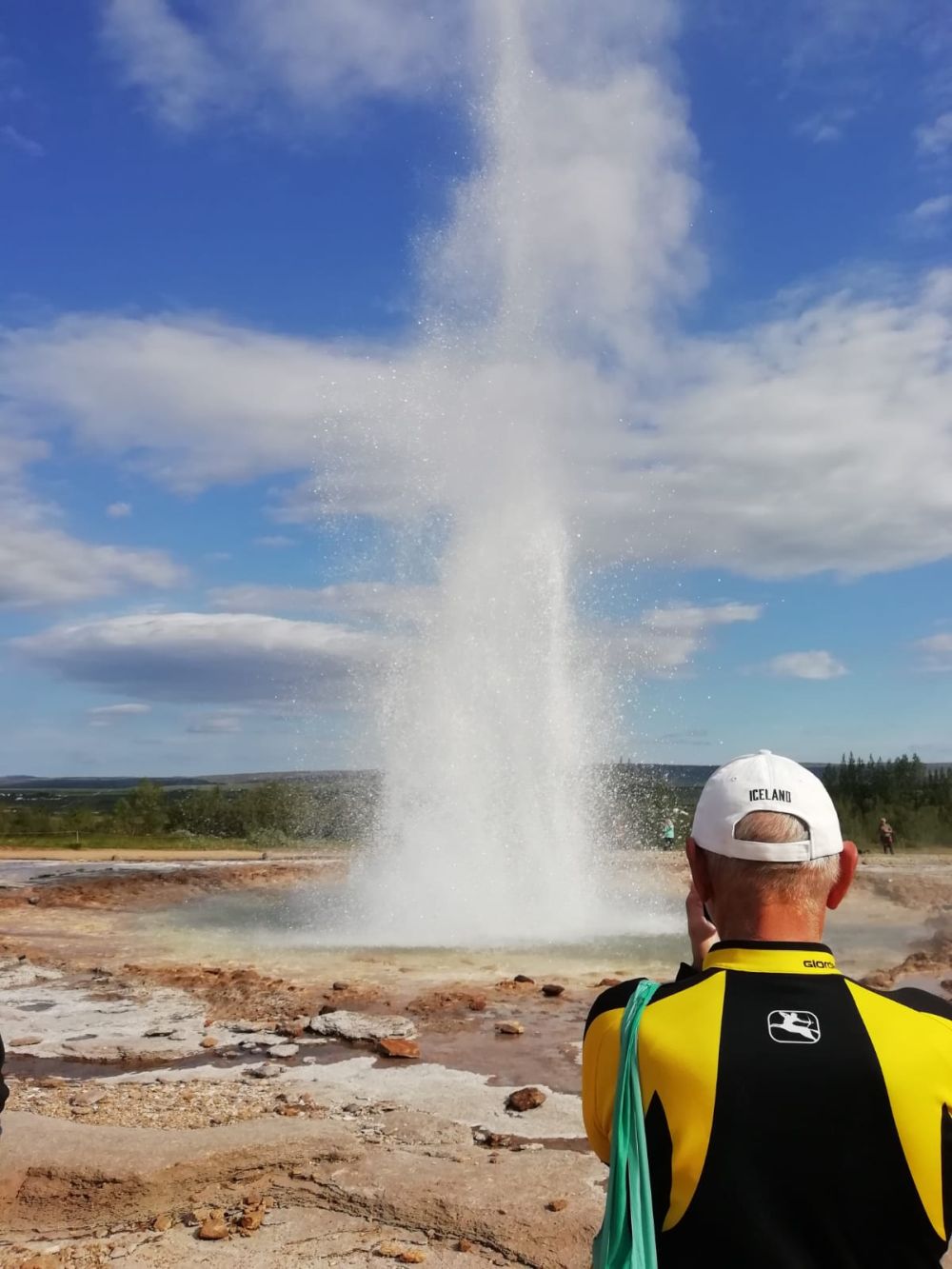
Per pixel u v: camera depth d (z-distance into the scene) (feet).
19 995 34.76
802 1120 6.10
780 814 6.87
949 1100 6.23
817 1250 5.98
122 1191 17.30
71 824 127.85
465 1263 15.12
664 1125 6.29
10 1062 26.58
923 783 124.98
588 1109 6.97
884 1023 6.40
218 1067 25.80
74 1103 22.76
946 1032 6.50
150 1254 15.61
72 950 43.88
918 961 36.37
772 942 6.70
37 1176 17.60
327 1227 16.31
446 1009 31.19
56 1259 15.46
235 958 41.37
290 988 34.42
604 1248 6.26
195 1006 32.68
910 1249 6.04
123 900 62.08
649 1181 6.23
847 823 111.75
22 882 70.59
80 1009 32.50
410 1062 25.84
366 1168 17.92
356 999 32.76
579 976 36.70
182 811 128.16
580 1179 17.40
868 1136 6.08
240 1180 17.83
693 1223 6.08
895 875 71.00
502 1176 17.52
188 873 75.05
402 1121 21.03
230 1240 15.97
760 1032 6.34
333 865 80.64
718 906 7.02
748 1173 6.05
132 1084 24.31
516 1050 26.84
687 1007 6.56
